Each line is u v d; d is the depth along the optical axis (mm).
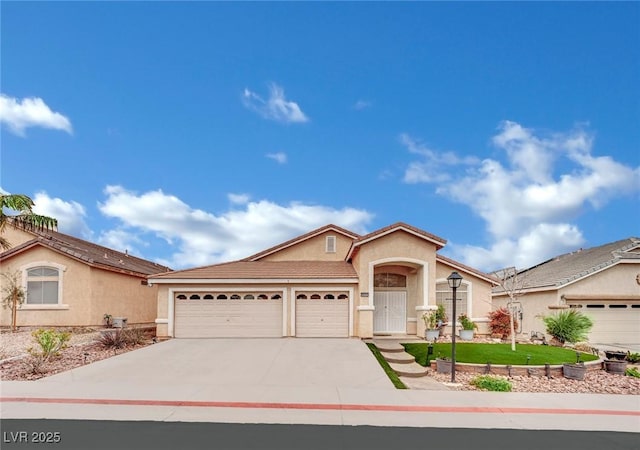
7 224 23891
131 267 27297
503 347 17281
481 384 12406
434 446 7348
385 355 16172
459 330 20781
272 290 20297
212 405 9578
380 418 8852
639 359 17000
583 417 9289
